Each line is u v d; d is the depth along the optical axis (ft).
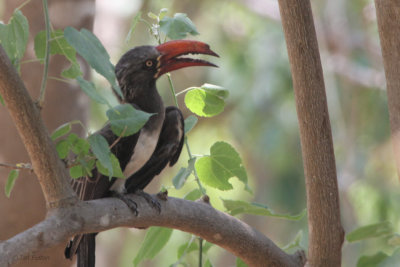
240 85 60.75
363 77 59.00
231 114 63.62
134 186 26.30
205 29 63.41
